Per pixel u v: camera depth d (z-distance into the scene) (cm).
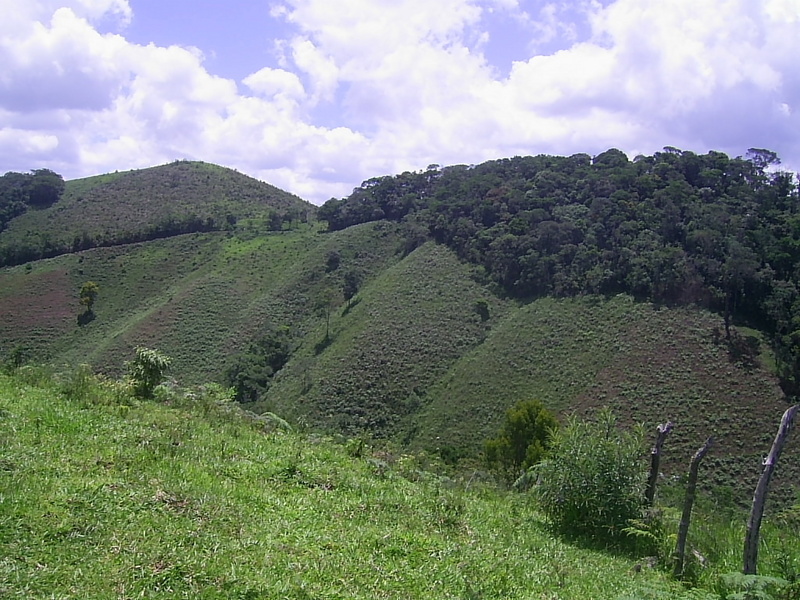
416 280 7281
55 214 11288
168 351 6806
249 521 656
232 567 530
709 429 4325
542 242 6638
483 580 619
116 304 8138
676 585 693
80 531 556
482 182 8562
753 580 560
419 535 711
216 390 1351
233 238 9881
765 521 1066
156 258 9331
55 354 7119
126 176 13412
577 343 5506
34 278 8612
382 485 905
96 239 9806
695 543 876
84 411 975
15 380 1145
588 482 920
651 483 938
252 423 1190
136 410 1064
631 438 966
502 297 6594
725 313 5250
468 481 1215
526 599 595
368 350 6178
